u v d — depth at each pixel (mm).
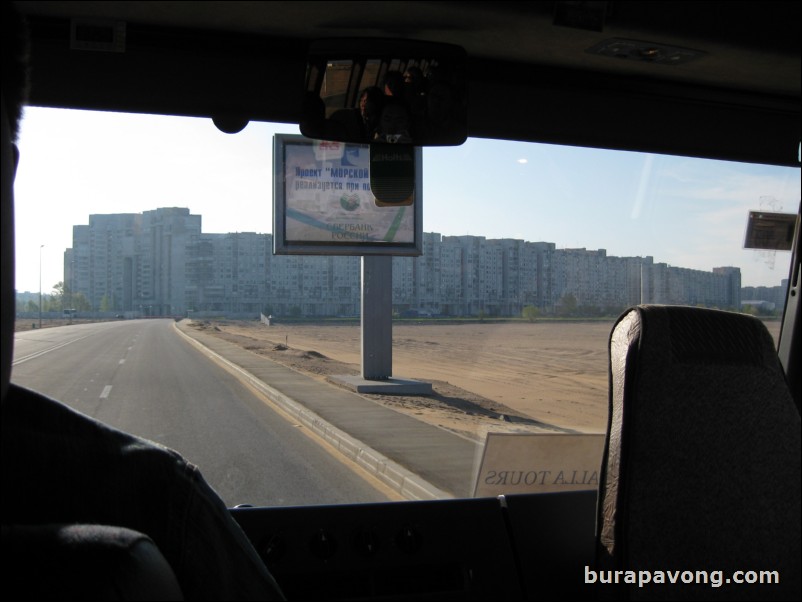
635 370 1678
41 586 664
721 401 1719
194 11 1969
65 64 2094
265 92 2199
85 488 759
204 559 831
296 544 2146
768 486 1753
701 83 2633
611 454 1736
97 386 8484
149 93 2154
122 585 672
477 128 2500
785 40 2182
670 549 1684
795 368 2922
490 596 2254
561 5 1922
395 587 2195
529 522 2350
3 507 727
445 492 4844
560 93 2551
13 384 778
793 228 2980
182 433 6953
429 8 1929
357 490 5242
